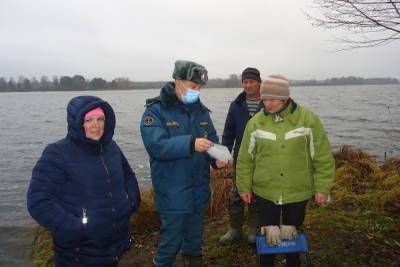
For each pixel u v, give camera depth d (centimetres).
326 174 295
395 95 9106
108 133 256
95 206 241
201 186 307
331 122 2812
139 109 5238
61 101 9762
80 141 242
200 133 308
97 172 245
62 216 229
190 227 321
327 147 297
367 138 1923
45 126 3056
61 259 246
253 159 317
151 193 542
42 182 231
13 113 4941
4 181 1276
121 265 391
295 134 293
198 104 311
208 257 385
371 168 714
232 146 405
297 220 304
